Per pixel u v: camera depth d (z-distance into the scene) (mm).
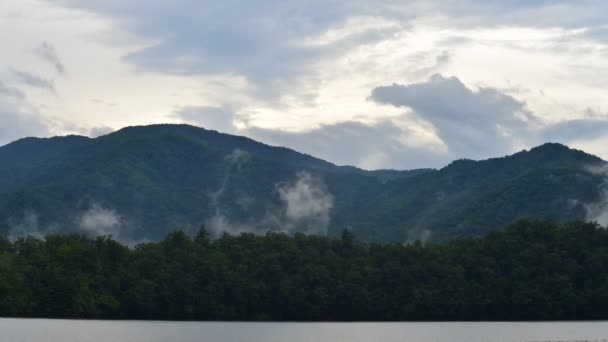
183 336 160875
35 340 141250
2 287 191000
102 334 156625
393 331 183625
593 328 192500
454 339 161250
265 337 163250
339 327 197250
